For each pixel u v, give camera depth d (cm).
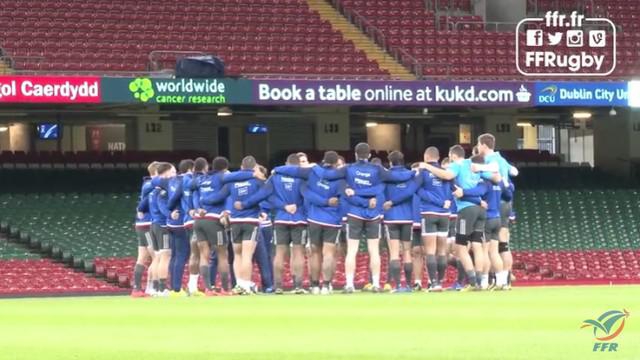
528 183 6750
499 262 3478
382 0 6938
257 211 3453
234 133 6631
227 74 5800
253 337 1850
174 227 3562
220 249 3469
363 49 6469
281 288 3547
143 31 6262
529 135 7519
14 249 5469
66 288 5172
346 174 3441
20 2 6262
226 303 2845
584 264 6009
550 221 6322
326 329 1988
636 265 6075
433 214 3450
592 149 7231
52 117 6356
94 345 1761
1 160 6062
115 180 6203
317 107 6362
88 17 6250
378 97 5466
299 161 3531
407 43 6556
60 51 5959
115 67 5938
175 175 3575
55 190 6116
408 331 1925
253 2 6650
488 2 6988
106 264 5438
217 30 6388
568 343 1700
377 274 3506
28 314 2652
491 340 1752
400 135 6894
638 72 6525
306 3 6769
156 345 1736
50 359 1570
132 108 6181
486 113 6794
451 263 3812
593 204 6469
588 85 5631
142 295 3694
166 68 6003
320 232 3472
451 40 6631
